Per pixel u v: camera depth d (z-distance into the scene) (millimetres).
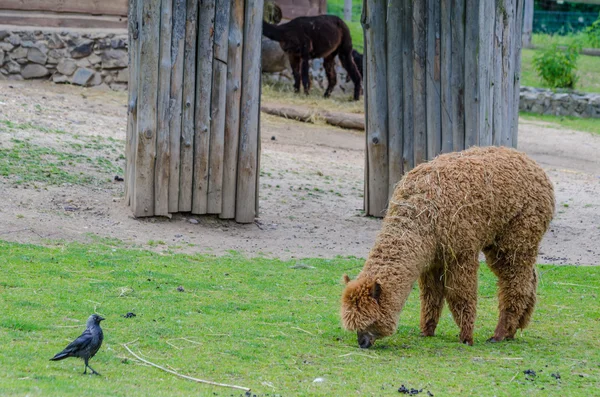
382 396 6250
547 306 9656
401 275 7477
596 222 14539
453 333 8516
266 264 10836
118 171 14664
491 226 7898
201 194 12594
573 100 28766
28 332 7152
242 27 12516
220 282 9656
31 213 11555
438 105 14094
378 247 7695
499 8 14445
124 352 6949
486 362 7363
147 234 11641
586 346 8094
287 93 25312
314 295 9477
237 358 7027
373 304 7316
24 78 21078
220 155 12617
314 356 7266
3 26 21078
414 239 7586
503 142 15078
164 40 12031
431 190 7750
